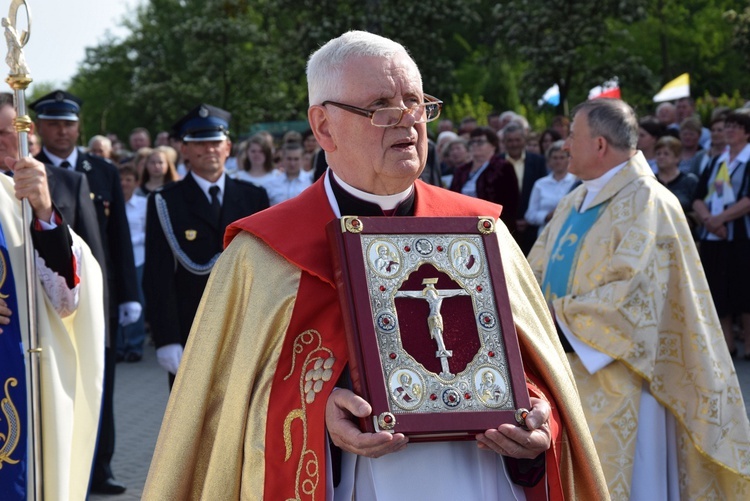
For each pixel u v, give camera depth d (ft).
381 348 7.99
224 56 89.15
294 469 8.29
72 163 20.95
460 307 8.34
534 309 9.52
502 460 8.82
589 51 66.69
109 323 19.92
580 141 14.98
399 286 8.23
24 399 13.07
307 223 8.87
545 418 8.18
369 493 8.50
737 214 28.58
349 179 8.87
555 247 15.33
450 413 7.94
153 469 8.72
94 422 13.89
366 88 8.41
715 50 108.17
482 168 30.94
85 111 139.54
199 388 8.73
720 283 29.17
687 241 14.69
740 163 28.96
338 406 8.08
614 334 14.10
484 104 82.23
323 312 8.61
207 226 19.69
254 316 8.64
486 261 8.55
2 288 13.20
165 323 19.38
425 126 8.70
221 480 8.54
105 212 20.70
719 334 14.74
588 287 14.62
